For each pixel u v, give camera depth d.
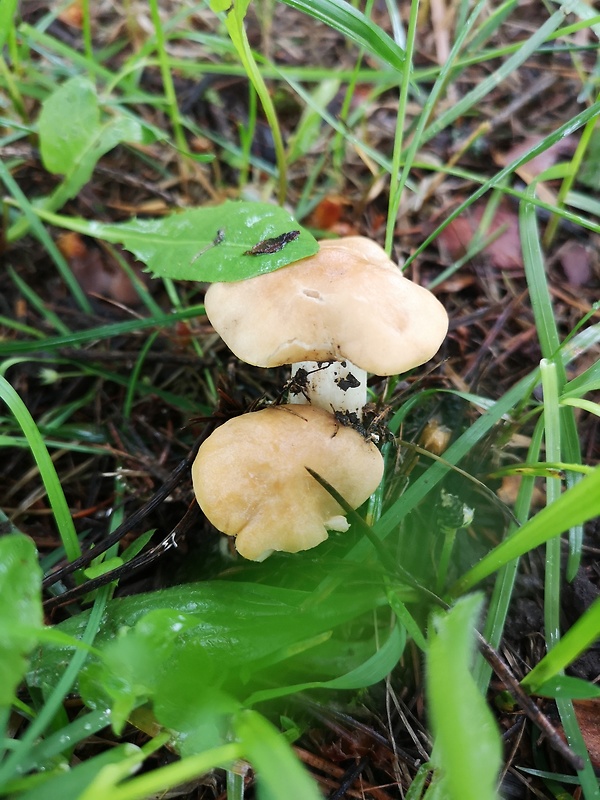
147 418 0.21
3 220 0.24
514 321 0.22
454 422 0.20
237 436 0.15
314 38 0.30
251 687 0.14
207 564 0.17
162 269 0.16
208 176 0.27
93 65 0.25
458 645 0.10
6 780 0.11
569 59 0.28
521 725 0.14
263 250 0.15
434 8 0.29
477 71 0.28
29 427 0.15
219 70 0.25
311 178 0.25
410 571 0.17
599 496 0.10
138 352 0.22
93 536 0.18
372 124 0.28
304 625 0.14
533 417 0.20
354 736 0.14
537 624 0.16
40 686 0.13
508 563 0.15
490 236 0.24
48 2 0.30
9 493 0.19
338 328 0.14
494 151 0.26
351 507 0.14
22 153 0.24
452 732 0.09
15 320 0.23
